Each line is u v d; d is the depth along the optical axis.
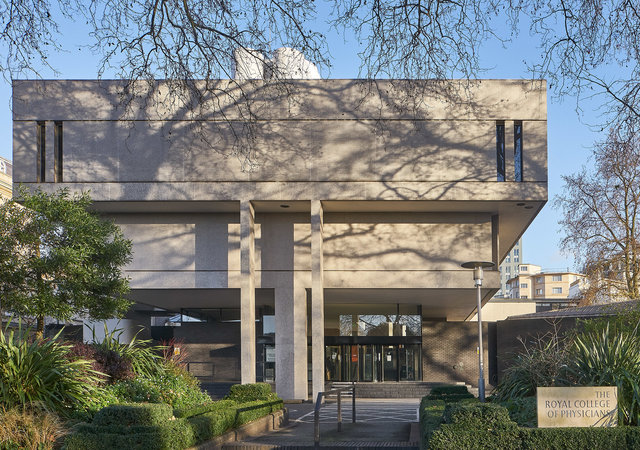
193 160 24.27
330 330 32.22
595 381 10.92
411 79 10.65
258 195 24.28
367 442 13.01
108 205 24.81
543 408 9.37
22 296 16.39
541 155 23.83
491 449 8.91
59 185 23.89
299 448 12.32
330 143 24.33
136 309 34.69
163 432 9.86
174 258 26.12
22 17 9.70
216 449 12.04
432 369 40.25
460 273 25.84
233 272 26.02
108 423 9.92
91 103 24.23
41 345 12.29
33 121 24.06
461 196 23.83
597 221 31.67
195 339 33.72
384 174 24.11
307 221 26.67
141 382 14.89
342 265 26.09
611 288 33.50
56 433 10.13
